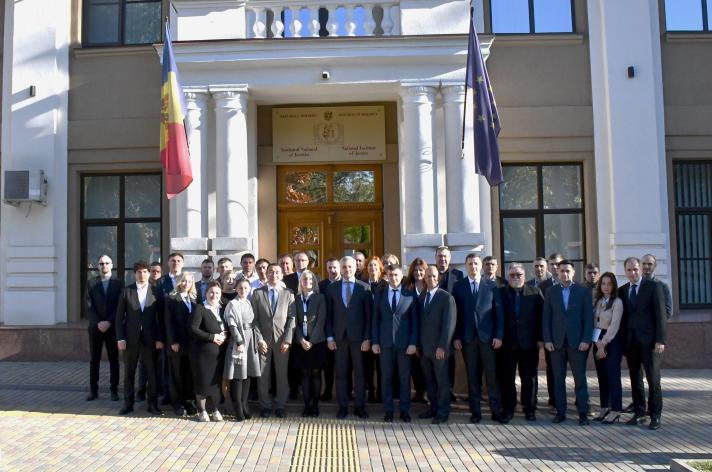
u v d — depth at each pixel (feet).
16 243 38.99
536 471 18.15
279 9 35.09
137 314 25.21
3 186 39.09
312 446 20.79
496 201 38.70
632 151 38.04
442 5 34.68
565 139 38.70
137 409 25.99
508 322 24.50
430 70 34.45
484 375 27.02
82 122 39.96
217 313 24.30
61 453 19.66
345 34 34.99
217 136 34.65
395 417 24.93
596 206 38.40
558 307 24.00
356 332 24.84
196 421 24.03
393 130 39.70
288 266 28.25
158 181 40.47
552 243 39.29
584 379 23.86
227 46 34.14
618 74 38.42
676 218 39.32
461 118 34.27
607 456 19.53
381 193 39.91
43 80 39.70
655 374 22.82
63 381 30.96
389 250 39.29
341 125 39.58
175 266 27.17
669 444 20.76
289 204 39.88
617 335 23.84
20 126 39.52
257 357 24.58
